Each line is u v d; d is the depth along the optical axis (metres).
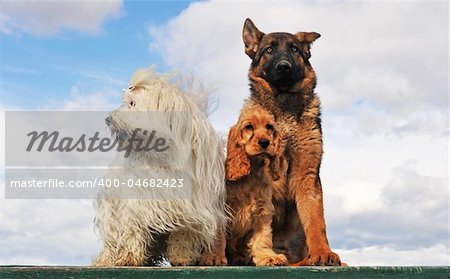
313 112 2.45
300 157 2.41
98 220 2.07
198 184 2.05
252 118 2.15
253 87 2.52
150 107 2.05
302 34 2.54
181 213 2.02
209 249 2.09
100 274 1.81
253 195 2.16
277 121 2.45
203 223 2.04
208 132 2.09
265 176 2.18
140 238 2.02
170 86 2.10
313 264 2.16
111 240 2.04
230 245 2.20
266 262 2.10
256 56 2.54
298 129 2.43
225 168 2.15
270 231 2.20
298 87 2.46
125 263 2.02
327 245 2.29
